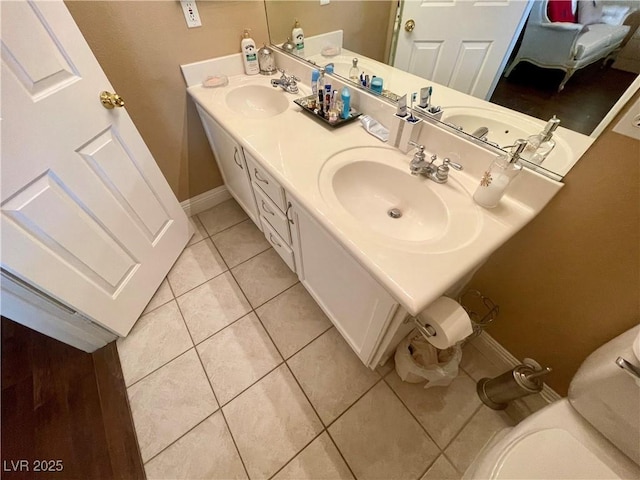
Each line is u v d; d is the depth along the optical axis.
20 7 0.82
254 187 1.43
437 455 1.10
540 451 0.76
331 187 0.94
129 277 1.41
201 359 1.36
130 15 1.24
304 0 1.28
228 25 1.48
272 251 1.83
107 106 1.14
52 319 1.16
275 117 1.28
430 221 0.92
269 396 1.25
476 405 1.21
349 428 1.16
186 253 1.82
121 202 1.31
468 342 1.35
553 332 1.03
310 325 1.48
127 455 1.11
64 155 1.01
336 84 1.30
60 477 1.08
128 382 1.29
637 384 0.64
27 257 0.95
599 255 0.80
